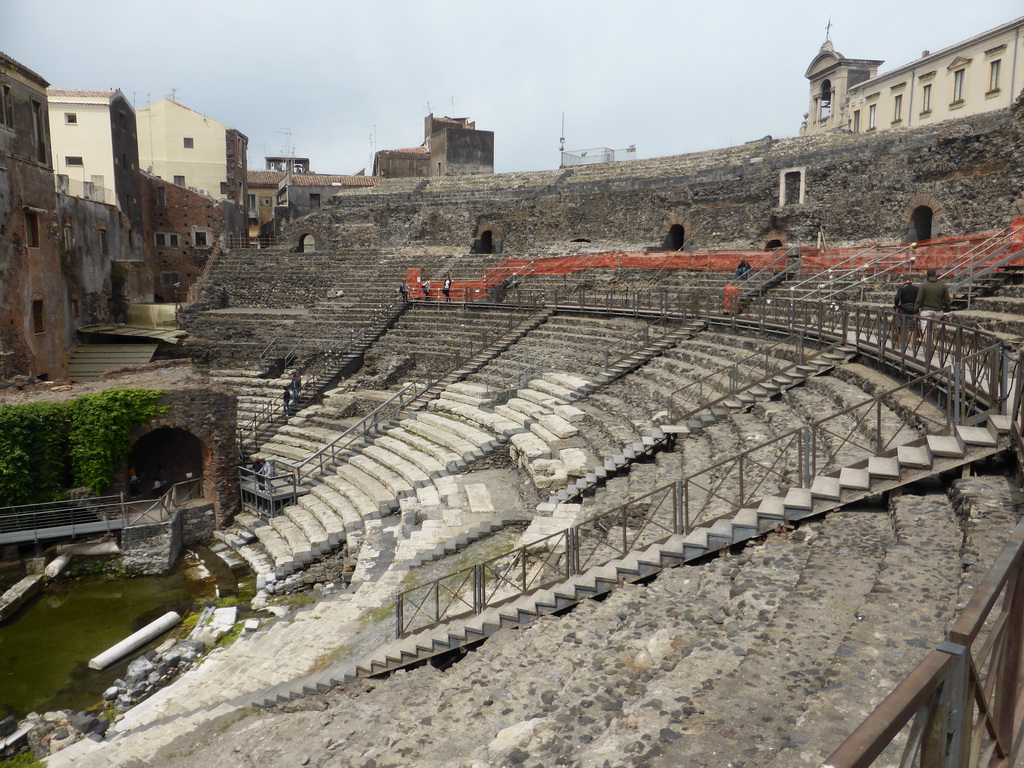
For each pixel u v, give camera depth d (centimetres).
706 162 4194
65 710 1529
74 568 2291
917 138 2898
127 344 3906
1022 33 3272
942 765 247
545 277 3734
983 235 2142
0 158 2966
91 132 4550
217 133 6178
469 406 2633
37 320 3297
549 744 614
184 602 2067
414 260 4569
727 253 3056
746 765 491
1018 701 355
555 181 4738
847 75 4884
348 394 3278
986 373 972
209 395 2608
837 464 1070
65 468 2442
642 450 1653
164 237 5312
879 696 525
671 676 652
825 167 3256
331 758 788
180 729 1132
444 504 1953
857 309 1648
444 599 1355
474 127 6862
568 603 1037
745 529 966
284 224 5522
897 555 742
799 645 642
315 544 2117
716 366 2008
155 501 2480
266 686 1239
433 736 716
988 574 284
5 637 1880
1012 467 869
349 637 1322
